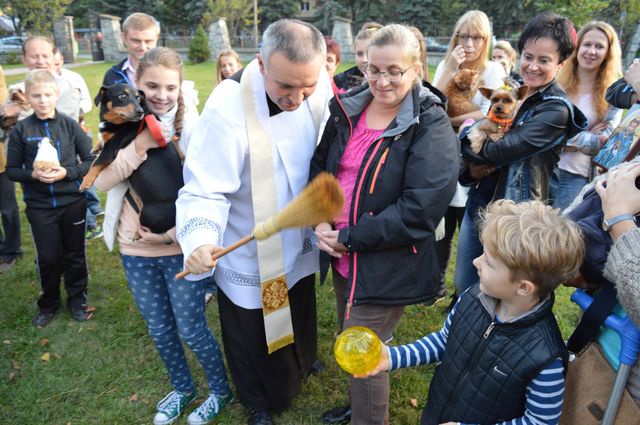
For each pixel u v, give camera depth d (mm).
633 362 1508
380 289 2193
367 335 1784
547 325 1595
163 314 2639
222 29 27047
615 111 3701
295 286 2684
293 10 40500
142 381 3242
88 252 4984
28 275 4520
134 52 4113
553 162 2691
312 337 2955
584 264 1662
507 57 5781
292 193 2426
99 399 3088
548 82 2678
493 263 1553
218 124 2225
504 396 1625
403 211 2076
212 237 2131
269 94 2137
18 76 17641
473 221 3023
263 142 2279
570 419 1725
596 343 1679
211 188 2225
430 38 29281
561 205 3873
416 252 2184
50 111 3596
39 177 3420
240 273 2467
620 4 19531
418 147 2102
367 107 2311
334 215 1962
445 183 2074
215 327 3852
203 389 3160
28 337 3666
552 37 2580
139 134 2359
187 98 2977
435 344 1888
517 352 1582
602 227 1644
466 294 1792
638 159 1711
